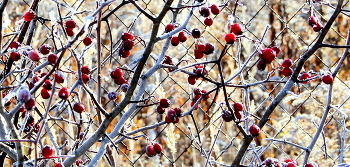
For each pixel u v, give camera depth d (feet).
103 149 4.08
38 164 4.19
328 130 6.78
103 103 7.72
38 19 4.38
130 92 3.86
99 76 4.21
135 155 7.23
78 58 3.86
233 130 7.93
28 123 4.29
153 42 3.83
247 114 4.43
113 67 7.53
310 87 7.30
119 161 5.54
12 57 3.96
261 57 3.89
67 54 5.74
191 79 4.16
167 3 3.76
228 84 4.01
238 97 7.08
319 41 3.95
